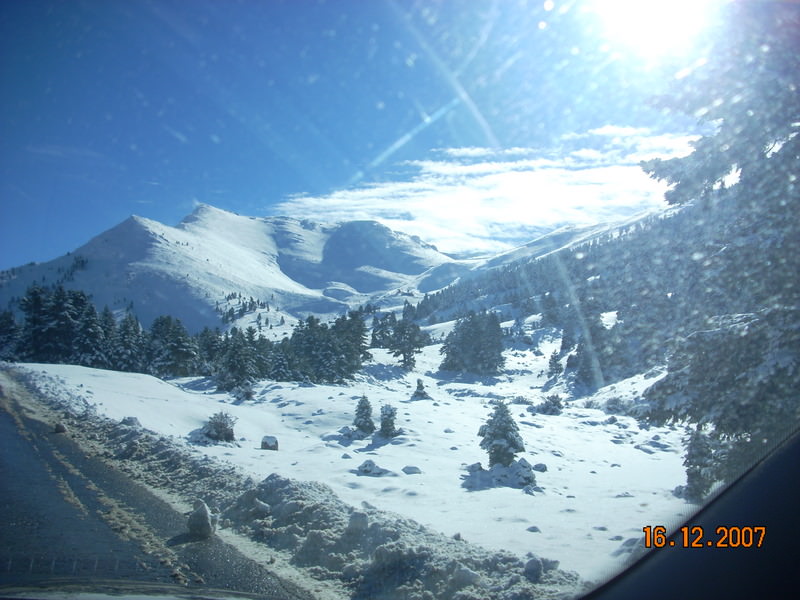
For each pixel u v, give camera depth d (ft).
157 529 30.22
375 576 24.13
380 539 27.40
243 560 26.40
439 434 79.51
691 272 39.37
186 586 22.53
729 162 37.96
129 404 85.46
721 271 35.94
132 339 207.10
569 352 247.50
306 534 29.58
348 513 32.01
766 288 34.17
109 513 32.42
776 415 32.07
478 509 39.65
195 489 39.01
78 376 116.88
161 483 40.68
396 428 79.46
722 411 33.45
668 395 36.40
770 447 32.22
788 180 34.88
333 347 204.54
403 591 22.67
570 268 366.84
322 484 38.42
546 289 435.94
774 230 34.47
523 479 50.39
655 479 54.08
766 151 37.11
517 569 24.07
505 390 198.08
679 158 40.73
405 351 256.52
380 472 52.21
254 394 131.34
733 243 35.58
